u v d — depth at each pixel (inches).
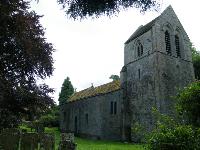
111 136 1401.3
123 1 269.3
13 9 585.9
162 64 1306.6
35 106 686.5
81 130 1604.3
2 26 578.6
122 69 1519.4
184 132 313.3
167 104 1254.3
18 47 626.8
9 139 265.1
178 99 403.5
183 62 1417.3
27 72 677.9
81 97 1728.6
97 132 1418.6
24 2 649.6
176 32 1467.8
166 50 1374.3
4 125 636.1
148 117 1267.2
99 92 1589.6
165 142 312.2
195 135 319.0
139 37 1457.9
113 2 269.7
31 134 266.2
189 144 306.7
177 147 306.7
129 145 1058.1
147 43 1382.9
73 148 269.1
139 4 268.8
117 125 1418.6
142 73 1378.0
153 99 1263.5
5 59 639.1
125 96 1456.7
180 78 1365.7
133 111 1385.3
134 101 1393.9
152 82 1291.8
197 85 390.3
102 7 271.4
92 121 1492.4
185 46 1469.0
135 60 1453.0
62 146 269.9
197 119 376.5
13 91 639.8
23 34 619.2
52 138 278.2
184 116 387.9
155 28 1355.8
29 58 645.3
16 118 665.6
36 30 682.2
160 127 340.8
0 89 593.0
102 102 1441.9
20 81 669.3
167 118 367.9
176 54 1400.1
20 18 601.0
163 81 1279.5
